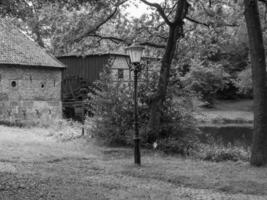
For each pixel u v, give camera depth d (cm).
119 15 1853
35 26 1408
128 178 997
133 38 1894
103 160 1297
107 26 1933
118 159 1330
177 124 1720
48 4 1044
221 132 3098
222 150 1450
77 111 3631
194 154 1527
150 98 1691
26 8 910
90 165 1177
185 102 1780
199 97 1864
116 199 757
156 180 978
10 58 2992
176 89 1770
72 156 1355
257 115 1163
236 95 5594
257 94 1161
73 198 737
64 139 1839
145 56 1866
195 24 1961
